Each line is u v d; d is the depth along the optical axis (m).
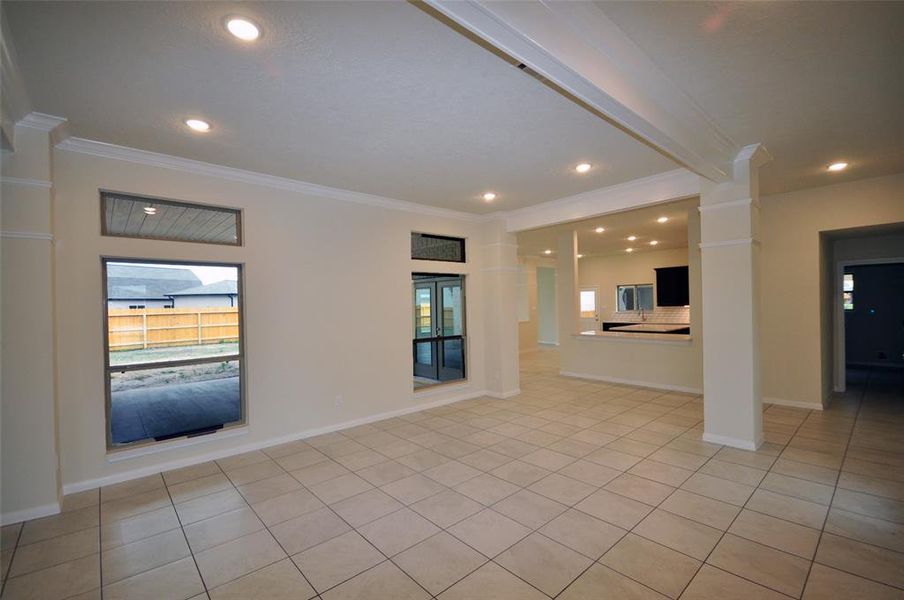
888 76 2.40
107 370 3.38
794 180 4.50
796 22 1.93
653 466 3.42
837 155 3.70
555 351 11.44
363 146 3.36
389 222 5.10
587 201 4.92
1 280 2.68
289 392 4.23
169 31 1.91
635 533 2.47
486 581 2.09
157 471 3.48
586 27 1.86
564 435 4.26
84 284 3.21
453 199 5.07
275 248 4.18
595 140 3.28
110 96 2.51
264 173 4.00
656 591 1.98
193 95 2.52
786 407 5.02
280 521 2.70
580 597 1.95
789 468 3.32
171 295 3.71
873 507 2.69
